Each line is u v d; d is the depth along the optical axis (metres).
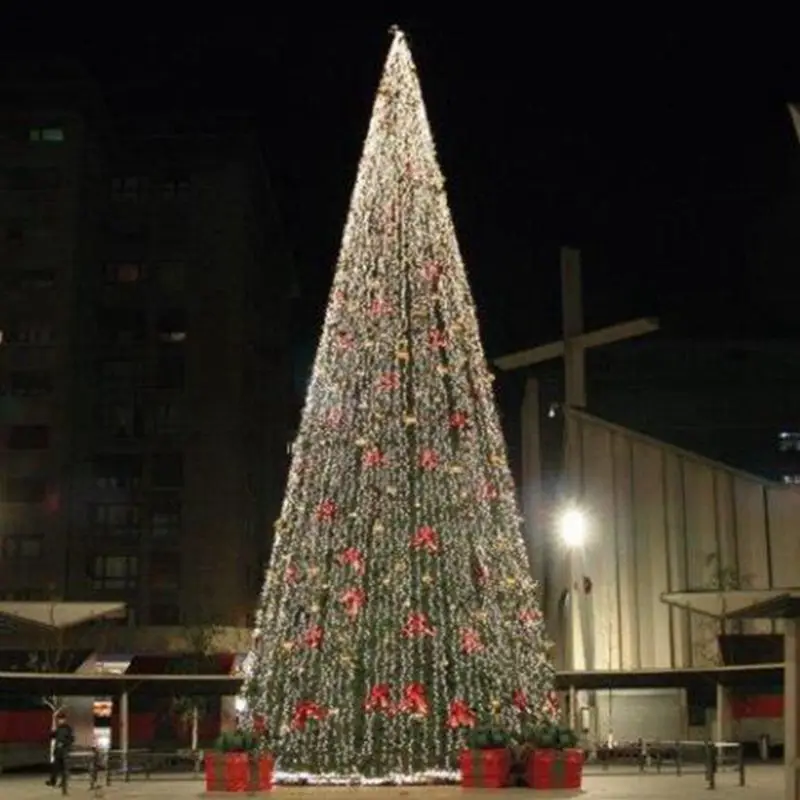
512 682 29.27
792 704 11.23
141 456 73.69
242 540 74.00
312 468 29.53
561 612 55.62
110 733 52.38
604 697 48.47
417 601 28.30
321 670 28.67
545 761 26.30
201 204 76.31
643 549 53.28
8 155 73.38
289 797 25.28
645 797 25.64
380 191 29.22
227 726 47.56
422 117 29.52
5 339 71.69
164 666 64.69
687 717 46.84
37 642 58.66
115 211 76.50
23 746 38.44
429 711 28.25
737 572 51.09
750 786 29.55
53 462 70.56
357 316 29.17
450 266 29.36
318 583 29.08
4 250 72.56
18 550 69.94
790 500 51.44
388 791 26.02
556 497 59.75
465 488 28.92
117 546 72.50
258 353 81.62
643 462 54.12
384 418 28.80
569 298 57.34
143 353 74.88
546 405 64.44
